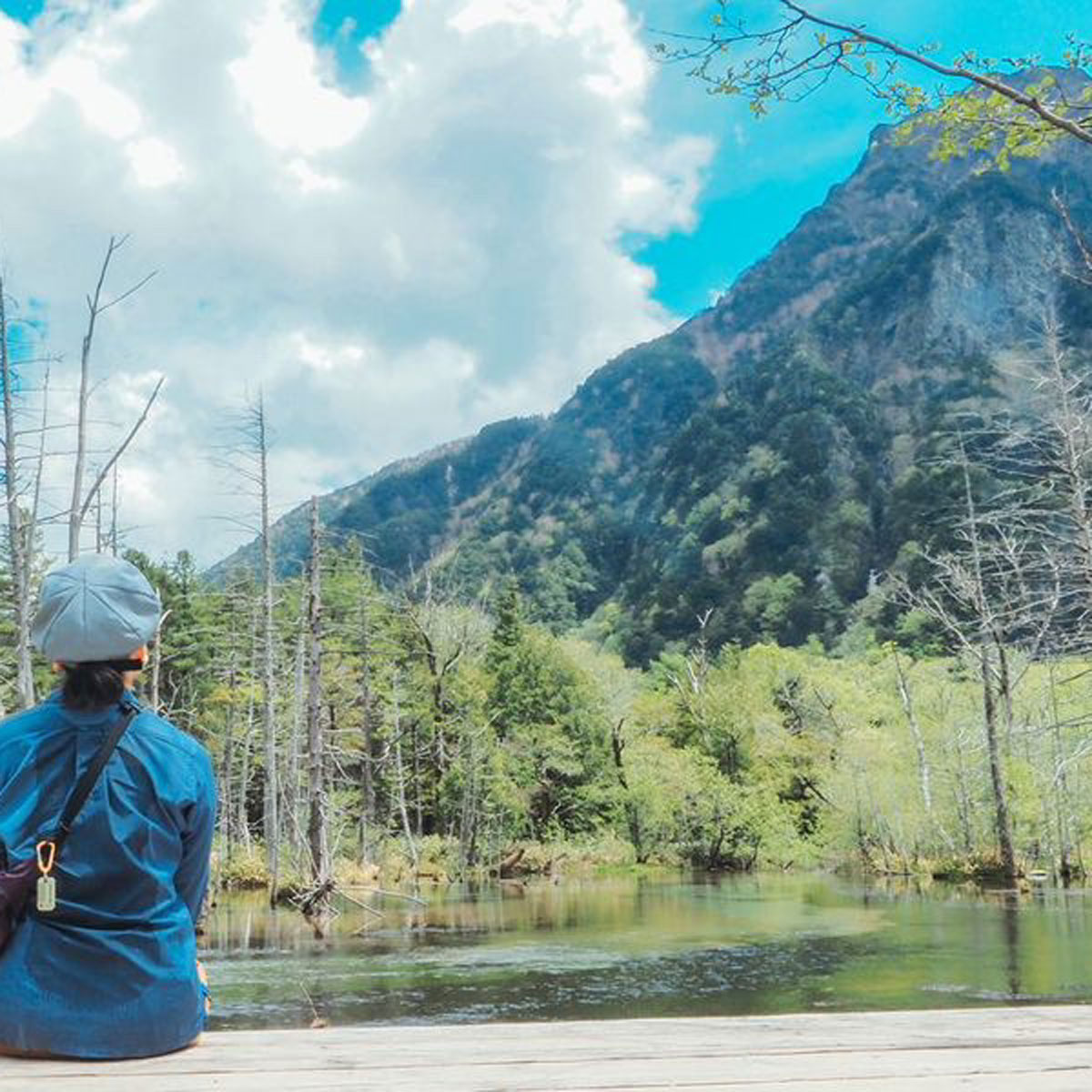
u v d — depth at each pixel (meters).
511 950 23.58
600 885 46.12
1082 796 38.25
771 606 162.38
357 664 53.03
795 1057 3.63
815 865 58.34
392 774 53.69
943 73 8.49
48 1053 3.16
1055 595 23.44
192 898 3.31
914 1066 3.52
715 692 72.69
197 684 57.19
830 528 174.12
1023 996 16.70
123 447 18.06
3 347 18.89
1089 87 8.70
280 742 48.66
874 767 51.03
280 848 39.84
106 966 3.14
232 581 48.00
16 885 3.03
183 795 3.17
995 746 37.56
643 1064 3.51
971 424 183.88
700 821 59.28
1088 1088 3.27
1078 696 36.22
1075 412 23.89
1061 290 178.12
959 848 44.03
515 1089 3.21
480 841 54.47
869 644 133.62
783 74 8.61
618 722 67.94
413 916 31.45
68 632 3.08
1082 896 33.09
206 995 3.44
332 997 17.58
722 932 26.62
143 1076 3.11
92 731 3.13
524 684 65.31
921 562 149.00
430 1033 3.90
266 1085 3.16
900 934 24.95
